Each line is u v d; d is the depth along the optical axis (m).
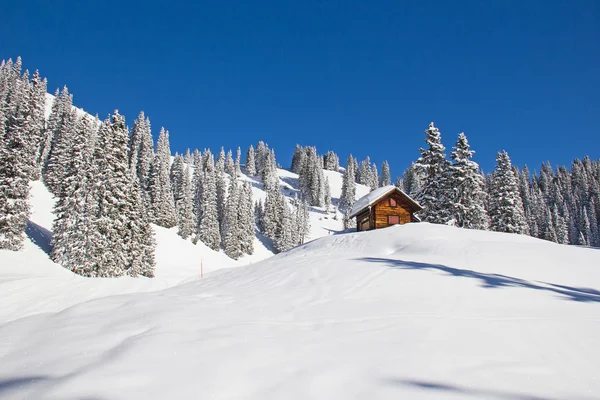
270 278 12.73
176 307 7.53
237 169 132.75
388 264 13.34
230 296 9.41
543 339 6.09
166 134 99.81
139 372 4.31
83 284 17.62
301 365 4.71
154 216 59.62
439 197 35.00
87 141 36.00
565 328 6.68
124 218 33.41
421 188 36.78
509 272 12.49
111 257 31.48
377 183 145.38
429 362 4.95
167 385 4.04
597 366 5.11
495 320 7.06
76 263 30.41
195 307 7.64
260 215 87.88
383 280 10.80
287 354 5.09
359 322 6.84
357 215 36.94
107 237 32.22
